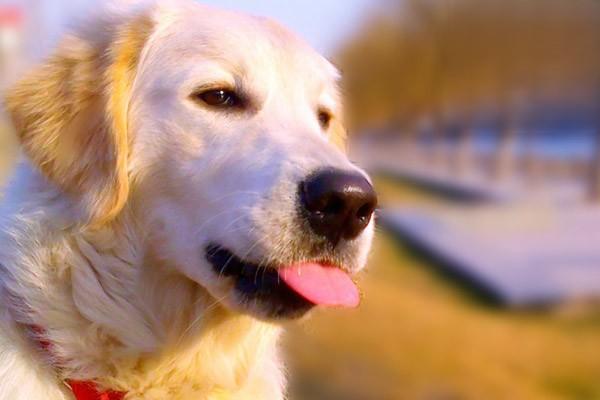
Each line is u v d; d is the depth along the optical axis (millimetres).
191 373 867
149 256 859
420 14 9586
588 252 2932
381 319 2234
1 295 844
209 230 844
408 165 7395
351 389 1705
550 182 4887
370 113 12008
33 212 846
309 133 868
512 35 7125
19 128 881
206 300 868
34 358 828
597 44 6238
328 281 820
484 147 7598
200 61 878
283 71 903
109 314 840
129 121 874
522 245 3102
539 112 6973
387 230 3832
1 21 4758
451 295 2602
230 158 851
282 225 814
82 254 838
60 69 888
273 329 907
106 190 844
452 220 3807
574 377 1914
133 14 902
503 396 1732
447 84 9430
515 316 2375
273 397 908
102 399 839
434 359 1903
